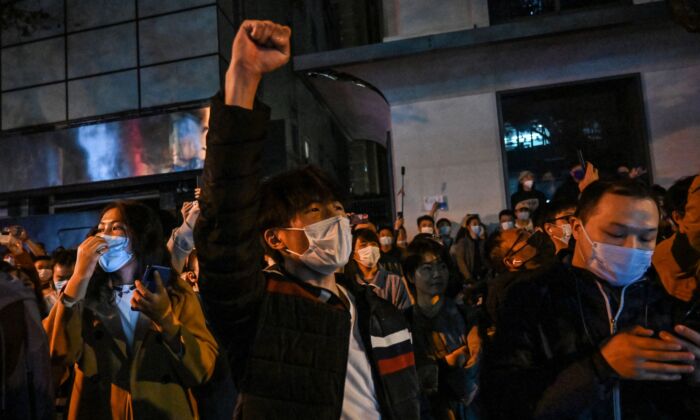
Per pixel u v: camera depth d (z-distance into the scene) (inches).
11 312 58.0
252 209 51.6
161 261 95.1
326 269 61.0
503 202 299.1
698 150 286.7
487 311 75.4
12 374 56.9
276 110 493.0
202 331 85.4
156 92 404.8
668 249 78.1
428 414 68.5
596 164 306.0
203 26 399.5
